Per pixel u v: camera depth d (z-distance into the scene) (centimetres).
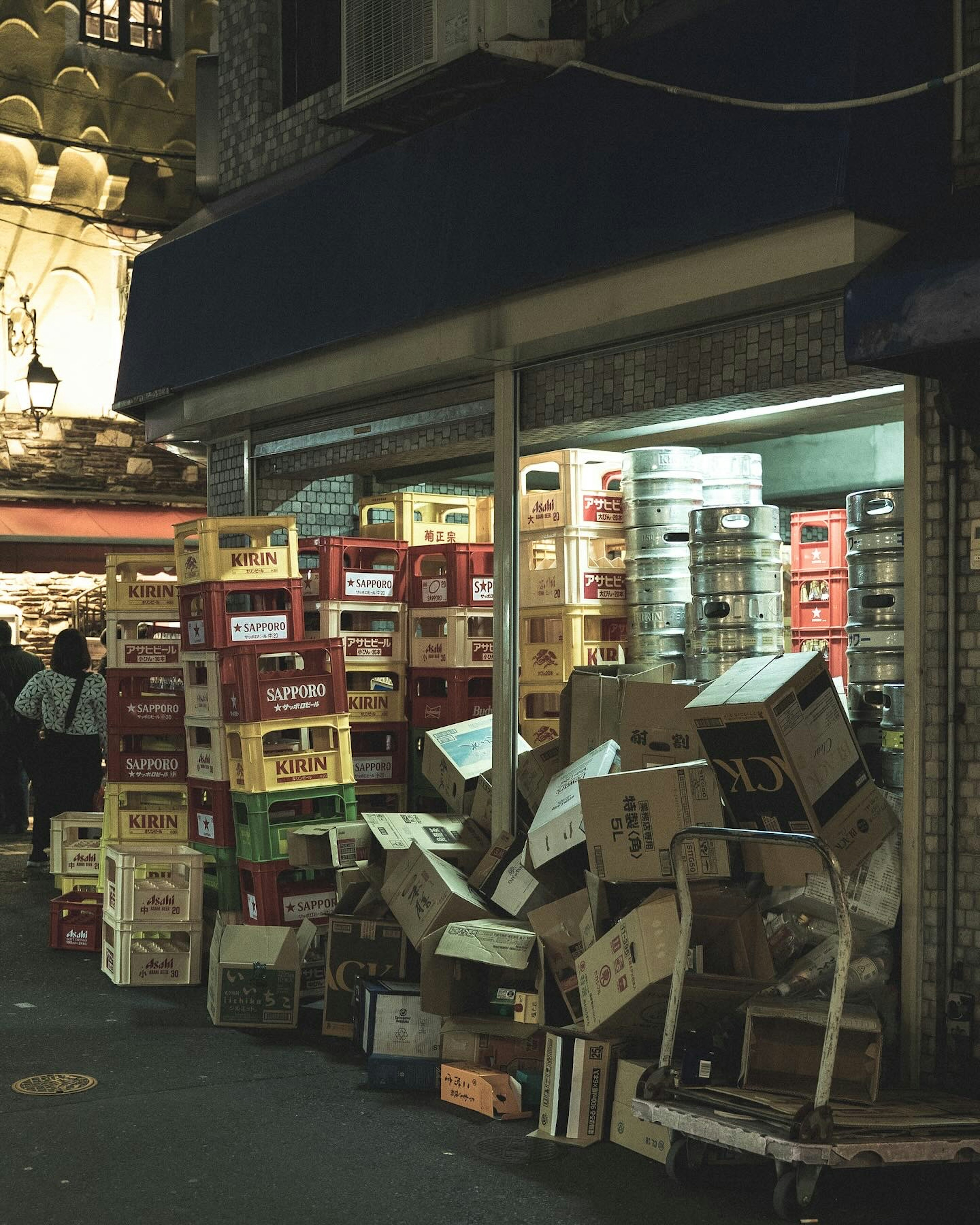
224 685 723
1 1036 626
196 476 1750
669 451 714
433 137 662
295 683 721
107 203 1667
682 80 541
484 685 797
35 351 1636
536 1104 538
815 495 831
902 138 493
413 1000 578
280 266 762
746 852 502
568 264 576
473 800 698
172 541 1680
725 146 516
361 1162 474
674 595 715
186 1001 696
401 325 673
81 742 1072
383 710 795
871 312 468
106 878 758
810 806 472
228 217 824
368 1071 566
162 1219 423
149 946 730
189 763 769
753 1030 469
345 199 717
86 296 1670
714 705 479
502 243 611
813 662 488
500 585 679
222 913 732
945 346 449
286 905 714
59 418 1666
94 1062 586
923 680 508
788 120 496
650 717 551
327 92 803
